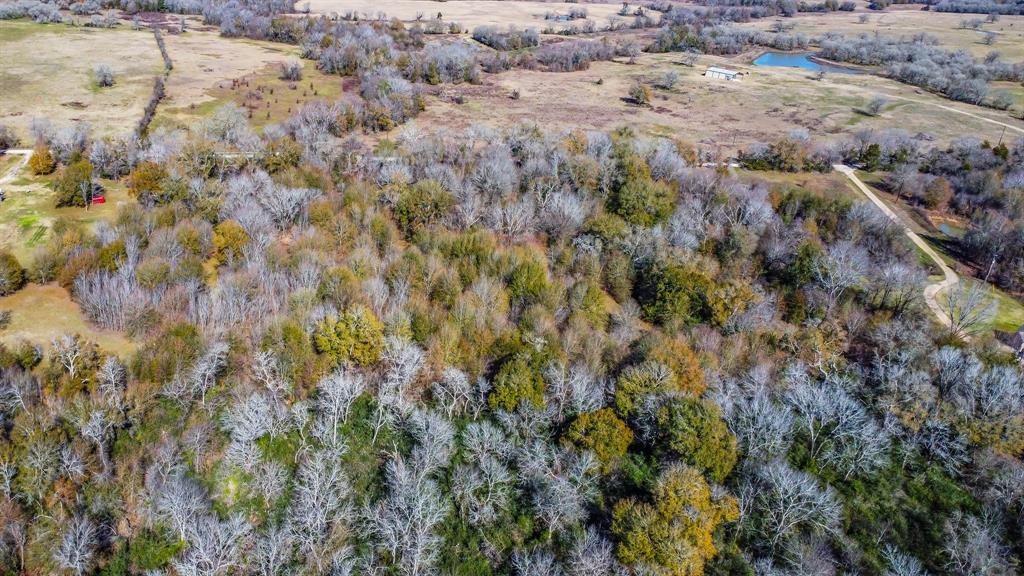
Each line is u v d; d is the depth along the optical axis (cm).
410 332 5981
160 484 4803
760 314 6688
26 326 5922
